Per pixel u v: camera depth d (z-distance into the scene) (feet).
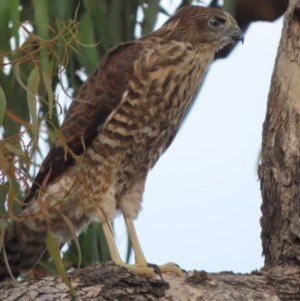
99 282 28.48
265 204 32.50
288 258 31.48
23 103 42.83
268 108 32.45
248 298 29.45
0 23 41.60
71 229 27.94
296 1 31.78
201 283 29.40
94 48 43.06
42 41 27.45
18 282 28.68
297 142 31.65
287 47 32.07
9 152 28.37
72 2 44.39
